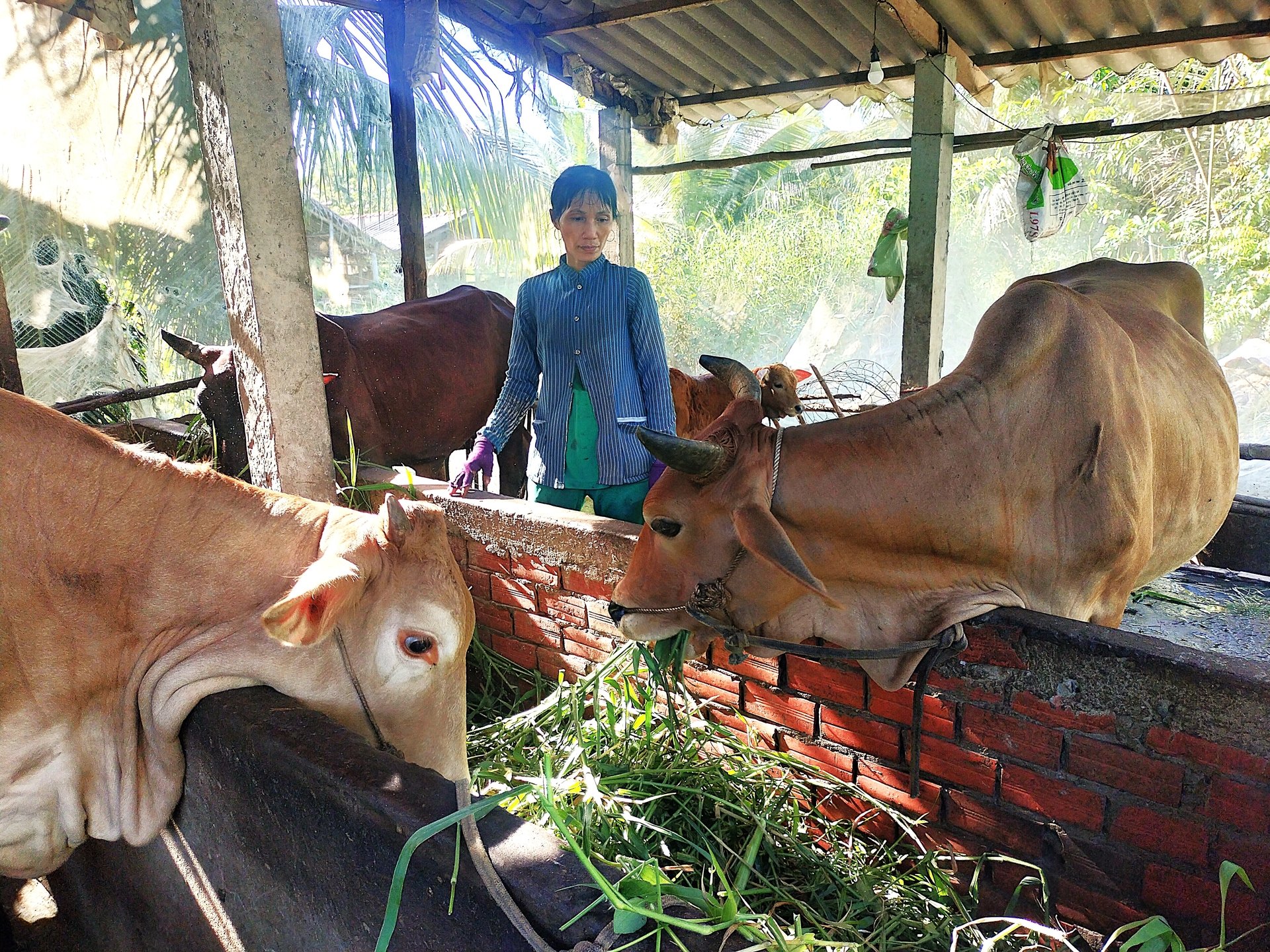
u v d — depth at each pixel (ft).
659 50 24.09
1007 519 8.07
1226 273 32.99
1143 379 9.53
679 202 50.67
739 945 4.33
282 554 6.52
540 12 21.76
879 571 7.90
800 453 7.80
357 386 16.16
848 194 46.65
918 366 22.40
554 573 10.87
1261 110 18.88
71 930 8.23
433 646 6.53
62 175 26.20
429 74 19.36
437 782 5.06
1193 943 6.70
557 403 10.96
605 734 9.13
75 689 5.95
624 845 7.28
